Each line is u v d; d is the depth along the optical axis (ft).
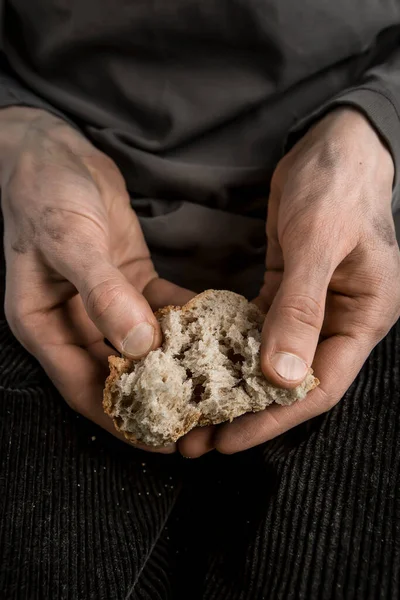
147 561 1.11
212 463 1.24
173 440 1.05
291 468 1.06
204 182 1.45
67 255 1.10
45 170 1.29
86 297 1.05
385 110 1.23
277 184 1.34
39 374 1.21
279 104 1.44
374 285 1.09
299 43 1.35
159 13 1.34
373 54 1.46
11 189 1.29
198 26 1.35
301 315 1.01
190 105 1.42
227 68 1.40
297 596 0.95
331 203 1.09
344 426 1.07
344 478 1.03
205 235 1.47
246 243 1.48
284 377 1.00
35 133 1.40
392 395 1.09
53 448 1.13
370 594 0.93
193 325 1.14
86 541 1.05
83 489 1.10
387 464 1.03
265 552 1.00
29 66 1.53
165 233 1.47
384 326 1.10
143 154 1.46
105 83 1.47
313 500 1.02
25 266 1.17
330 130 1.22
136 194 1.54
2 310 1.44
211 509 1.20
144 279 1.42
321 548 0.98
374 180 1.17
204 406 1.07
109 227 1.38
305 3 1.31
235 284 1.52
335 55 1.39
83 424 1.16
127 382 1.04
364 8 1.34
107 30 1.38
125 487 1.12
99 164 1.43
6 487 1.09
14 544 1.04
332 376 1.07
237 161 1.46
